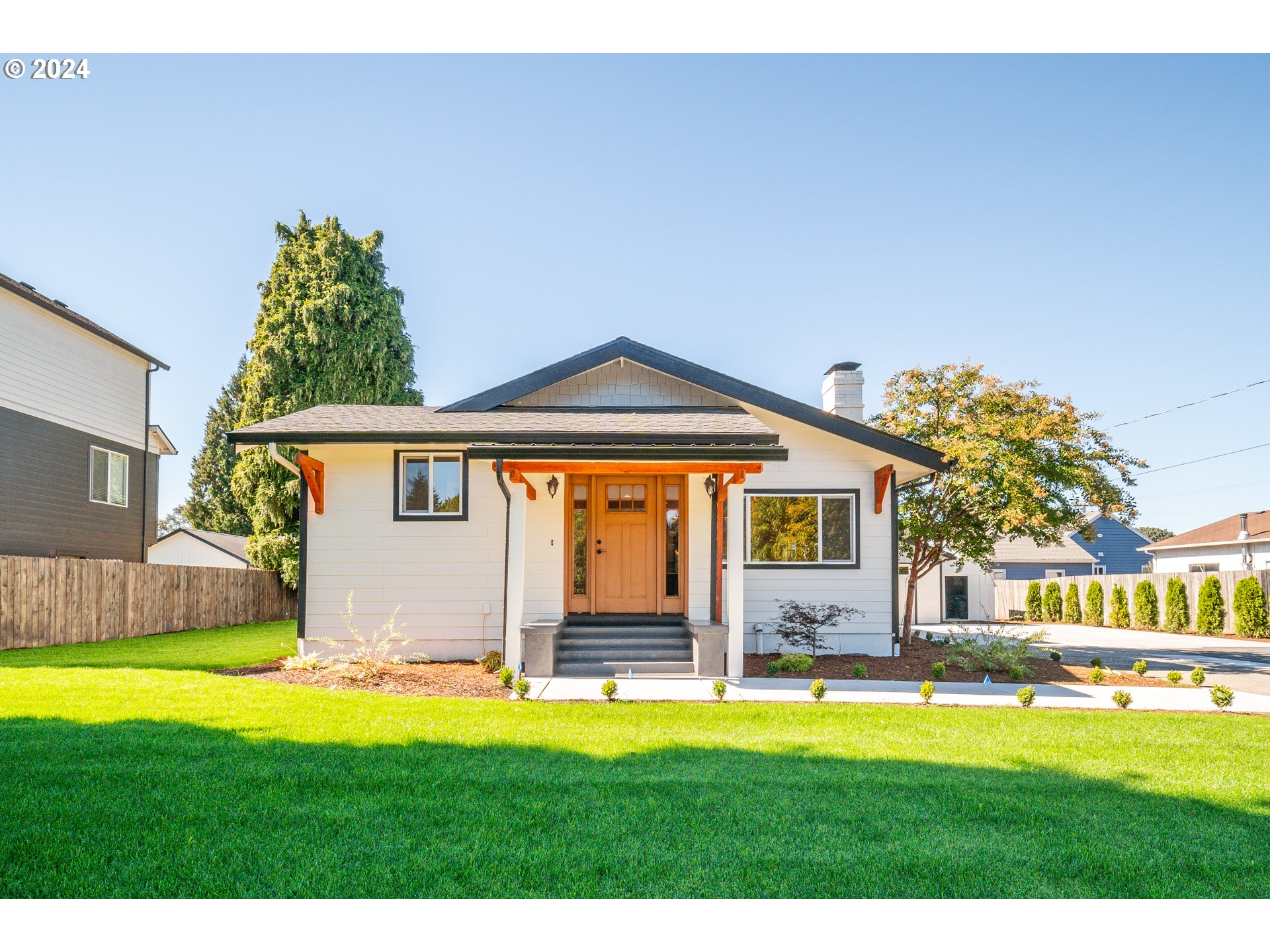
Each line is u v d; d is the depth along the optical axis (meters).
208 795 5.16
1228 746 7.13
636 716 8.23
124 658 12.44
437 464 13.23
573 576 13.58
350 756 6.16
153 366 23.08
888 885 4.05
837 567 13.95
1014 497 13.92
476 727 7.41
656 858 4.29
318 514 13.06
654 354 13.76
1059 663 13.14
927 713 8.59
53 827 4.55
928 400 15.72
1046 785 5.73
